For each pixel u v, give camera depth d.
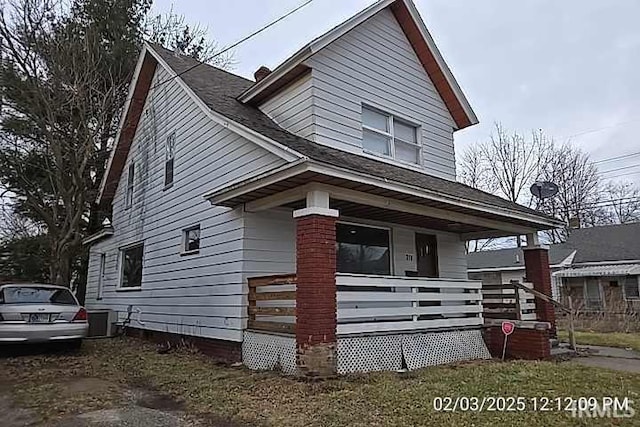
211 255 9.62
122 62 16.58
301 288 6.76
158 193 12.58
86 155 14.10
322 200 7.02
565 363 8.28
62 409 5.48
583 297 24.80
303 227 6.93
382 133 10.61
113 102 15.26
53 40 13.86
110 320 13.83
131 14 19.00
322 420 4.72
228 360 8.53
